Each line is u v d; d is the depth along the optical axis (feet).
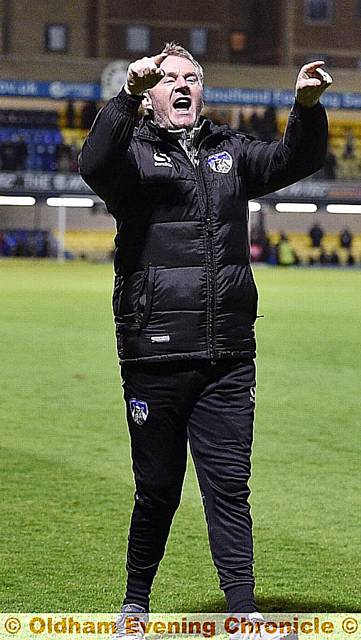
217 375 17.08
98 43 206.90
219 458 17.07
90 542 23.39
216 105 171.01
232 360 17.11
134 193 16.84
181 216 16.83
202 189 16.87
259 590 20.34
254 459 31.86
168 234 16.83
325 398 42.57
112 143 16.05
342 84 175.42
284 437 35.09
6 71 166.71
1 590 20.24
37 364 51.44
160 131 16.99
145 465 17.43
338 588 20.48
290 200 169.68
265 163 17.25
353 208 174.60
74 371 49.26
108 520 25.17
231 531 17.02
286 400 42.01
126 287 17.08
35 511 25.91
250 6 212.02
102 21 206.90
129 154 16.70
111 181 16.46
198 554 22.62
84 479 29.27
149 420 17.20
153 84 15.85
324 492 28.09
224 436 17.07
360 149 176.76
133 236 16.96
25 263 158.71
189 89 16.83
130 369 17.22
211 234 16.83
